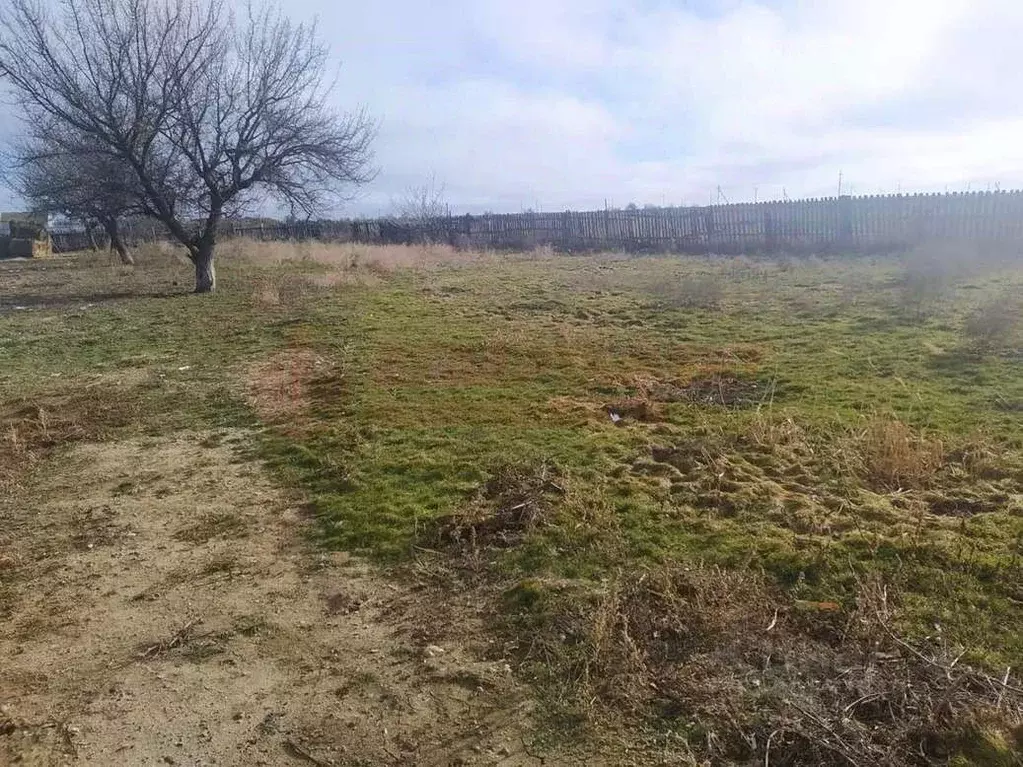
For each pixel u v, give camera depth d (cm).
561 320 1155
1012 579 370
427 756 289
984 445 535
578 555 420
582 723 299
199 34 1595
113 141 1571
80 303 1577
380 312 1255
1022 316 937
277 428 691
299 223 3462
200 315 1321
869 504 460
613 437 603
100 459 648
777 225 2272
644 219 2581
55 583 443
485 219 3019
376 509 501
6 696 340
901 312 1038
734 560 406
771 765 271
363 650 360
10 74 1531
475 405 716
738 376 780
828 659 321
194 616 399
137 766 293
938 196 1933
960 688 298
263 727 311
